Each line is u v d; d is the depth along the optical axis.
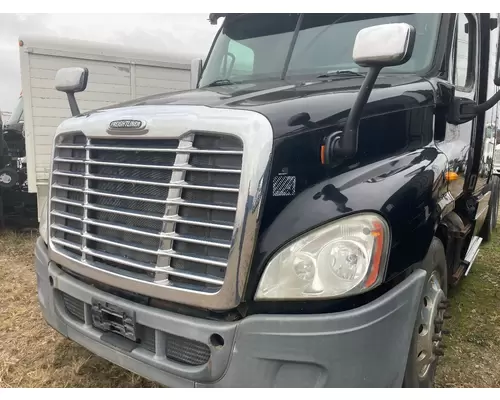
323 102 2.32
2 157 7.74
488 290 4.69
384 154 2.49
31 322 3.95
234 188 2.00
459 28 3.51
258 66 3.63
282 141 2.04
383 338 2.05
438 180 2.59
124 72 7.88
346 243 2.04
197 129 2.09
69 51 7.36
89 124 2.52
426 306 2.64
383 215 2.10
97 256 2.44
